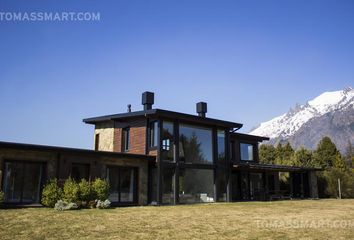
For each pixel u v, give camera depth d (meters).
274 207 20.22
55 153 18.47
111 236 10.44
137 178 21.89
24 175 17.58
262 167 27.17
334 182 32.50
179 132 23.59
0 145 16.39
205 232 11.37
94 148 27.06
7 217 13.45
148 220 13.79
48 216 14.05
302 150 52.81
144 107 25.55
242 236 10.79
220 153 25.88
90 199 18.31
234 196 28.64
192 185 23.67
